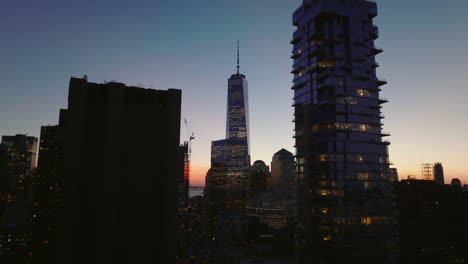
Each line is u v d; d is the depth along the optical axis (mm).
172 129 65375
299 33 186625
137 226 61312
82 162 60125
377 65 175875
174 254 61719
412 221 183875
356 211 151875
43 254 176375
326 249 149000
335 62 166000
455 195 199500
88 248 57875
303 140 172750
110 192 59719
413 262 175250
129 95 65125
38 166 195000
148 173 63656
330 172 153875
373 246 151500
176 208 63250
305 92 180000
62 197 58062
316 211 158375
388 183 165750
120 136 62906
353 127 161250
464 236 187500
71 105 60000
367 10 179250
